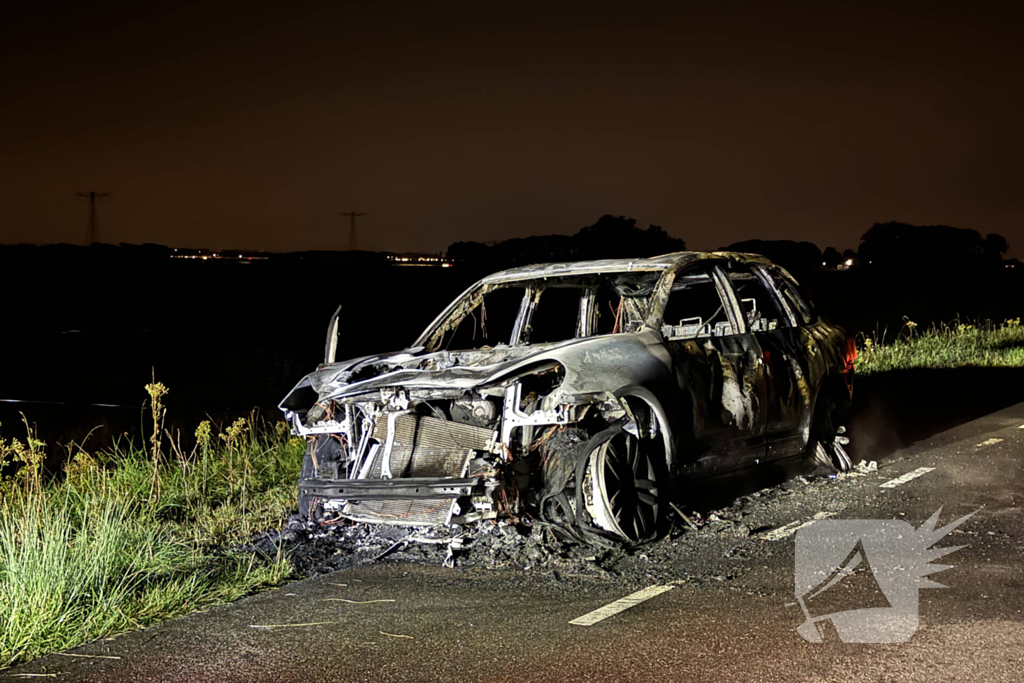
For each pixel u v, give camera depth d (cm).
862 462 791
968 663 385
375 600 507
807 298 805
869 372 1430
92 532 614
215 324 2869
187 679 410
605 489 575
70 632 465
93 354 2012
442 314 781
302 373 1742
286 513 708
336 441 680
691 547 578
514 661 412
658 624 449
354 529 644
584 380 579
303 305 3578
